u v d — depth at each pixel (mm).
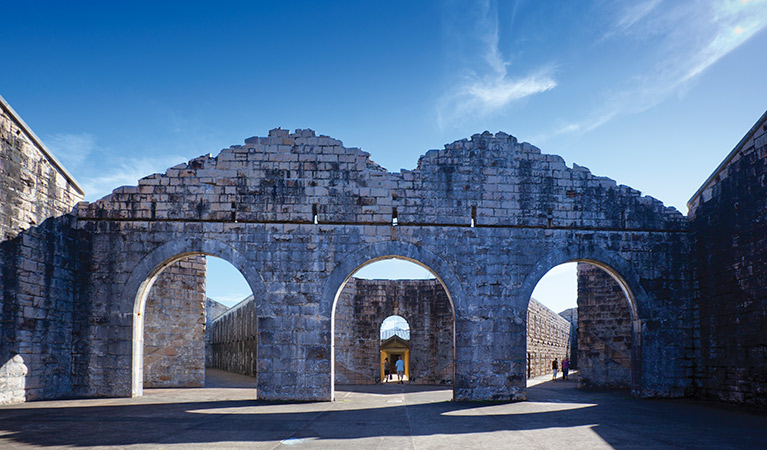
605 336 25703
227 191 19203
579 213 19938
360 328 30609
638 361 19859
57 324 18047
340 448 10203
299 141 19547
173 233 19031
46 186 17672
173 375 25125
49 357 17703
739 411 16109
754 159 17469
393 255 19125
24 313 16609
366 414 15211
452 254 19344
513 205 19719
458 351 18953
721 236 18922
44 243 17547
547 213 19797
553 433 12078
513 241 19578
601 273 26266
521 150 20109
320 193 19297
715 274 19172
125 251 19000
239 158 19391
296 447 10273
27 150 16812
